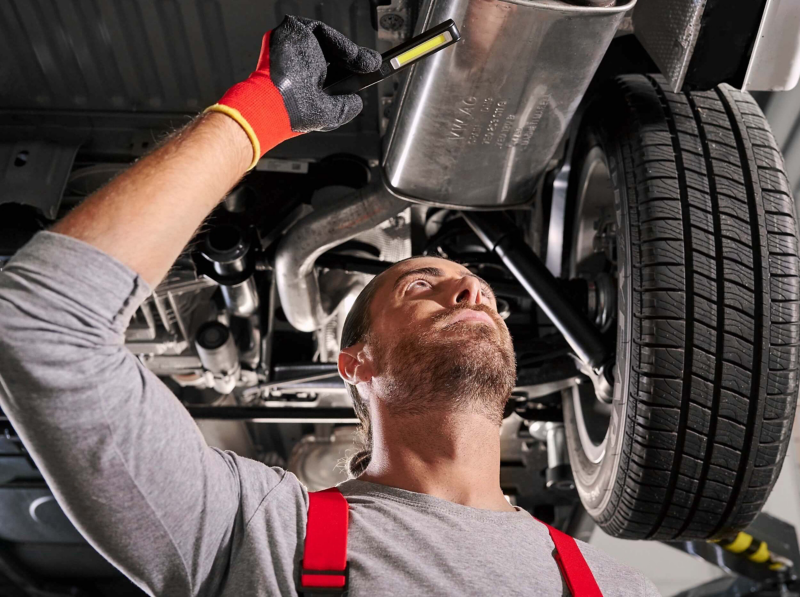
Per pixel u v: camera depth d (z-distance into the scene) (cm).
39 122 225
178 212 88
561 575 107
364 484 119
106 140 224
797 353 162
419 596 94
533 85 151
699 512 173
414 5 168
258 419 255
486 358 120
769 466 168
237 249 203
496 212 207
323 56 107
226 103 98
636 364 162
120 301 84
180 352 242
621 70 210
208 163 92
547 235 234
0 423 267
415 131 166
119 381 86
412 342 123
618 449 173
